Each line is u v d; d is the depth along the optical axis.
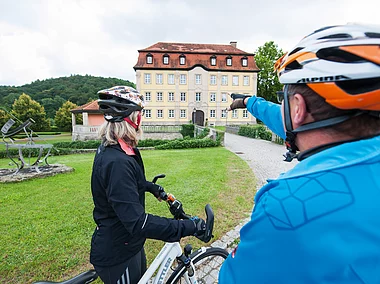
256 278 0.63
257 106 1.73
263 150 15.80
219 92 45.28
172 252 1.92
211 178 7.71
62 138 41.38
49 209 5.28
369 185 0.57
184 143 18.55
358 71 0.59
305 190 0.61
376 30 0.63
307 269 0.56
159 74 44.41
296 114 0.75
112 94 1.49
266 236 0.62
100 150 1.54
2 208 5.36
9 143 9.15
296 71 0.70
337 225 0.55
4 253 3.49
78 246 3.68
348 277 0.52
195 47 49.09
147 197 5.76
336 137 0.69
